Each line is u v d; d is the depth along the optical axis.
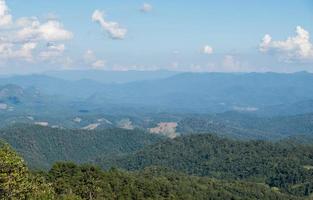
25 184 65.06
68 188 146.88
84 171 162.25
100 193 155.25
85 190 152.12
